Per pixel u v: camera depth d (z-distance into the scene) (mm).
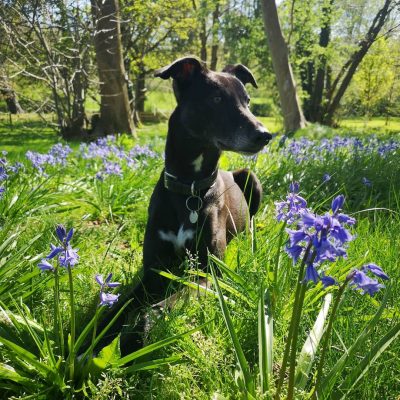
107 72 4047
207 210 873
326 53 5988
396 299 687
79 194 1479
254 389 479
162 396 511
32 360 507
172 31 5660
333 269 711
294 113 4500
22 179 1488
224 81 901
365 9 6477
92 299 746
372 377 523
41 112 4527
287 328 618
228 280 730
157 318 636
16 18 3312
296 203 485
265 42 6359
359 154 1771
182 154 865
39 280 721
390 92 7781
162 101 8867
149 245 895
